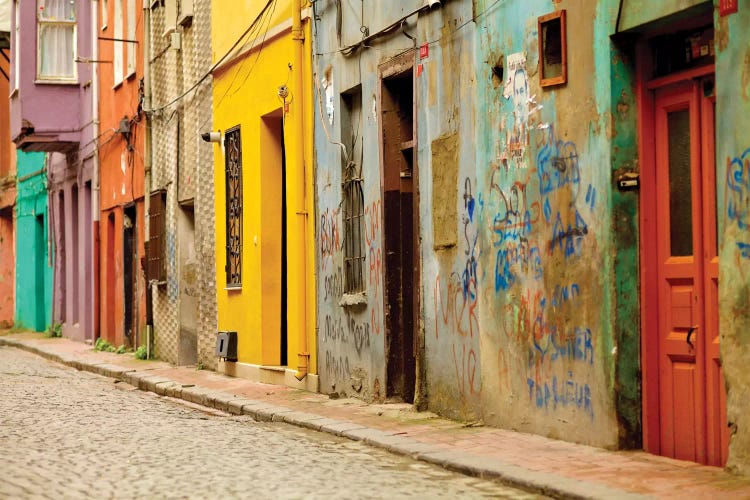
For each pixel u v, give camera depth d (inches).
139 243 983.0
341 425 471.5
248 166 726.5
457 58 474.6
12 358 1036.5
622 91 378.0
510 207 435.2
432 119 496.7
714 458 348.8
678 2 346.3
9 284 1563.7
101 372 848.9
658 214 374.3
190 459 387.2
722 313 326.3
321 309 623.5
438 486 336.8
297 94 641.0
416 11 506.9
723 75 327.0
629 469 343.9
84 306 1186.0
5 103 1544.0
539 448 389.4
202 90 811.4
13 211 1533.0
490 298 449.4
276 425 506.3
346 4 585.0
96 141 1120.8
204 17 804.0
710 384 350.3
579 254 393.1
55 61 1179.3
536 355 419.2
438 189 491.8
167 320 894.4
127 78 1008.2
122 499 311.0
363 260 576.7
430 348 501.4
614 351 375.9
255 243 714.2
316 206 629.6
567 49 400.2
